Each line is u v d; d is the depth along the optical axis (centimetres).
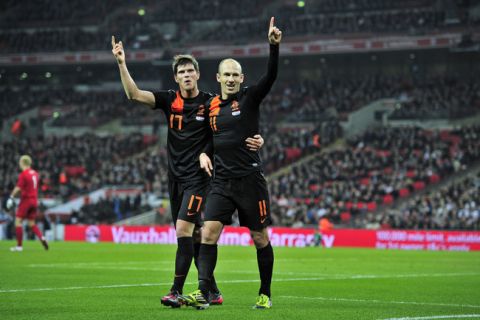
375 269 2045
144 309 974
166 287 1341
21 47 7194
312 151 5566
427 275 1817
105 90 7275
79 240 4284
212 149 1029
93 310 963
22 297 1148
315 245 3869
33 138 6431
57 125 6619
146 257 2495
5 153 6131
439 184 4881
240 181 984
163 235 4003
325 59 6769
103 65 7081
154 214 4947
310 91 6512
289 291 1325
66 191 5444
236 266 2073
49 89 7306
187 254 991
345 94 6325
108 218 4838
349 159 5216
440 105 5878
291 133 5822
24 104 7006
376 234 3794
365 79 6562
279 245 3966
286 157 5506
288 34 6619
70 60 6975
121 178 5544
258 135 992
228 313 928
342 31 6431
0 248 2898
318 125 5784
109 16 7419
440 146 5231
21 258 2295
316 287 1423
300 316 912
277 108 6331
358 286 1457
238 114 985
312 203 4631
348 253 3041
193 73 1013
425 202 4366
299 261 2428
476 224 4162
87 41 7088
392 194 4731
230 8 7112
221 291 1295
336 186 4856
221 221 989
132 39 7012
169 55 6481
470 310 1022
